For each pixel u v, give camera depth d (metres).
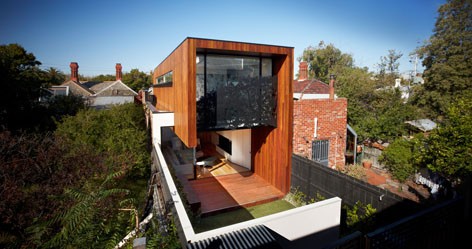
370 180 11.02
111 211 5.11
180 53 7.62
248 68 8.30
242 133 10.90
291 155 8.24
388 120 13.21
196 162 10.28
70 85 27.33
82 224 4.02
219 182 9.32
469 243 4.29
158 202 5.15
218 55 7.88
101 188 5.10
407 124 15.27
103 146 8.68
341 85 17.56
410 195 9.58
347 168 10.71
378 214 5.54
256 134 9.89
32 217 4.91
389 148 11.70
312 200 7.40
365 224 5.62
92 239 4.04
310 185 7.55
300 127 9.51
